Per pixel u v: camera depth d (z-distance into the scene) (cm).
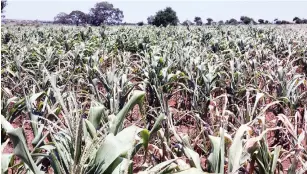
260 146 204
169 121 260
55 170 162
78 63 788
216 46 1188
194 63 632
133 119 468
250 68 677
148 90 544
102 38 1574
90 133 193
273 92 595
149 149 273
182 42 1277
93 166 156
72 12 6788
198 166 186
